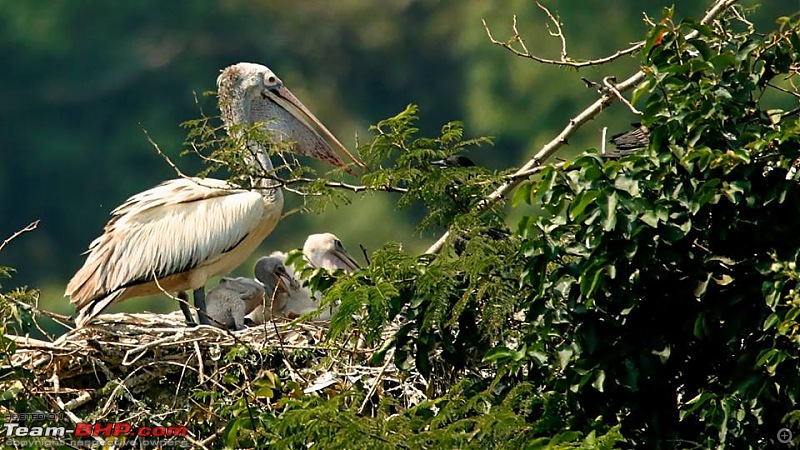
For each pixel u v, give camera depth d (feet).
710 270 39.32
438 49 135.23
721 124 39.73
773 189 38.93
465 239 43.68
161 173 128.77
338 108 134.00
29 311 46.24
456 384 39.75
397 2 138.41
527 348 39.55
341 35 136.36
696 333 38.93
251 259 97.04
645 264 38.81
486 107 124.67
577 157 39.17
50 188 127.54
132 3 135.13
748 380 38.50
